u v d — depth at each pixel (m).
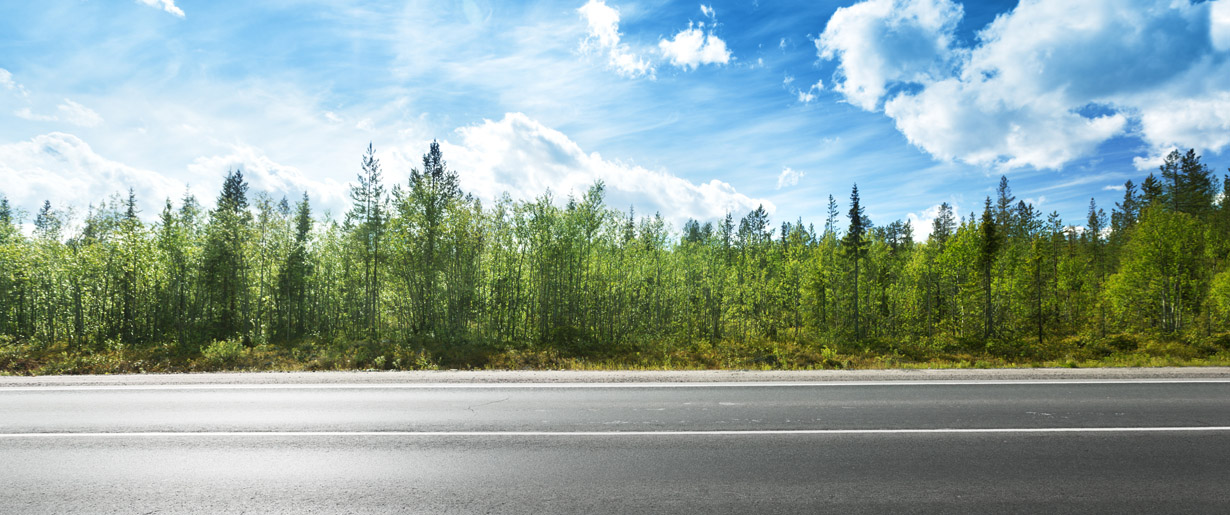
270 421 8.13
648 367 19.22
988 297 39.31
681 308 39.41
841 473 5.91
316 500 5.22
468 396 9.99
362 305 34.97
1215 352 22.30
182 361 18.47
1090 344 26.75
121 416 8.43
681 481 5.69
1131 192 63.47
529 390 10.58
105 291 29.78
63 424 7.93
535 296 31.91
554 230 29.91
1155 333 28.77
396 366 17.81
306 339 27.64
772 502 5.15
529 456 6.51
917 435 7.36
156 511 4.98
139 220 29.36
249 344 25.81
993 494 5.34
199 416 8.42
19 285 31.30
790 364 19.70
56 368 16.53
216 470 6.03
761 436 7.33
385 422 8.09
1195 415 8.38
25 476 5.84
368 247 30.12
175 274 30.80
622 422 8.09
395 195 28.36
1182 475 5.83
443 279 29.17
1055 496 5.29
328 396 9.98
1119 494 5.34
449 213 28.70
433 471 6.00
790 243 53.38
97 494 5.36
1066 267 44.81
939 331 41.25
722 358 21.02
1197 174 54.44
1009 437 7.24
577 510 4.97
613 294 33.53
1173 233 38.50
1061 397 9.77
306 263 35.62
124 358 18.81
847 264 47.19
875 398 9.80
